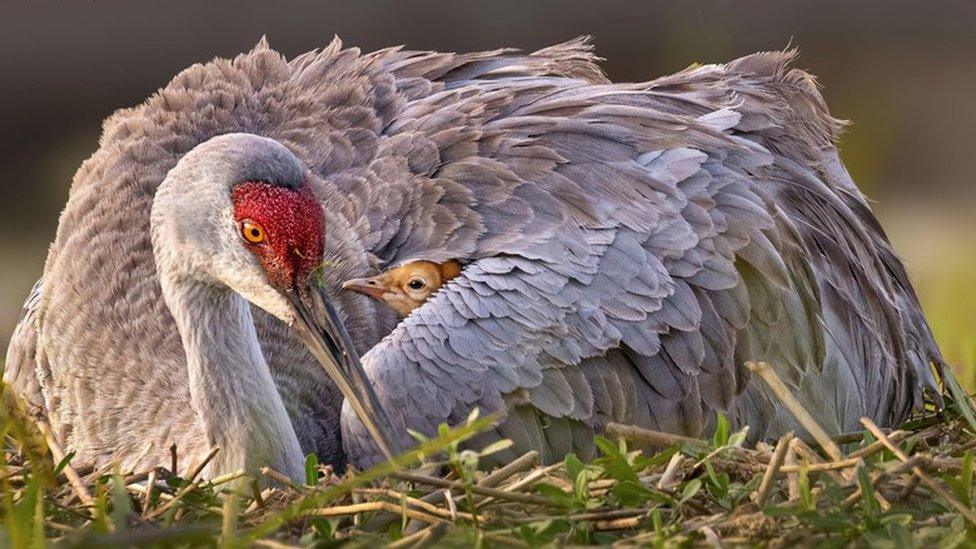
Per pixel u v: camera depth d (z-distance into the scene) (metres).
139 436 11.55
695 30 23.73
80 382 12.02
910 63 28.69
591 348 11.14
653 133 11.98
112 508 9.30
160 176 12.48
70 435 12.20
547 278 11.17
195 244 10.43
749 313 11.60
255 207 10.23
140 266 12.16
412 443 10.88
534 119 12.05
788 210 12.30
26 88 26.11
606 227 11.41
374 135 12.37
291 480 9.88
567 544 8.58
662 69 25.77
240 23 26.97
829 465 8.98
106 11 26.66
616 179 11.62
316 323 10.34
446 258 11.39
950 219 25.33
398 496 9.09
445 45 27.62
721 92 12.78
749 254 11.62
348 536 8.76
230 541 8.29
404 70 13.30
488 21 27.70
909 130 27.55
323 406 11.67
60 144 25.78
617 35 28.16
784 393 9.62
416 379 10.91
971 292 19.50
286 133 12.44
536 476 9.19
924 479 8.80
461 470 8.93
